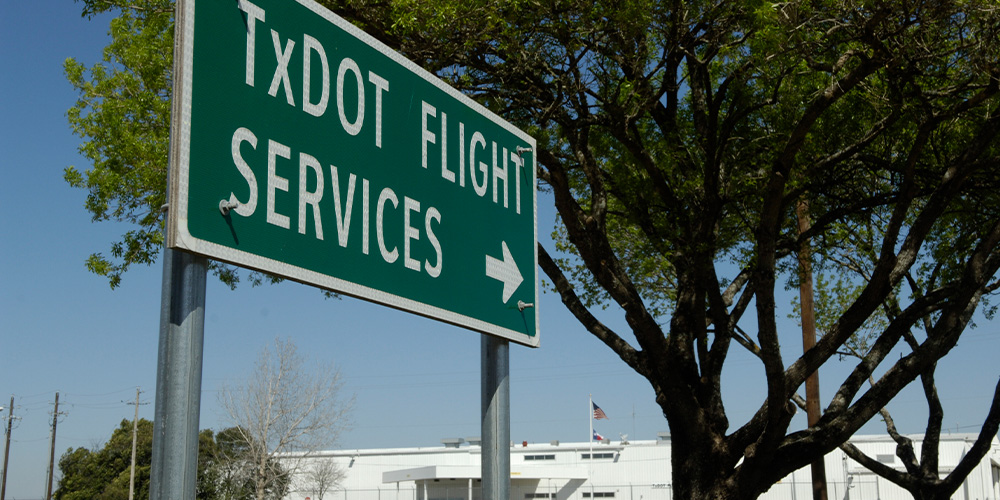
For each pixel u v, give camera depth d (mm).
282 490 35250
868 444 40938
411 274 3260
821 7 9391
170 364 2285
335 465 45438
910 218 14094
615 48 11180
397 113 3312
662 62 11438
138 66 11633
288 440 32406
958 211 12227
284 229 2668
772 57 9742
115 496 47312
